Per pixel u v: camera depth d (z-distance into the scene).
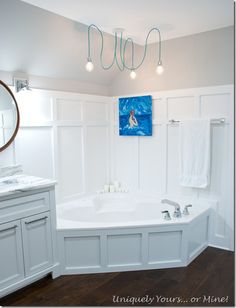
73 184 3.56
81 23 2.75
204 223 3.09
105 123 3.93
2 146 2.76
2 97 2.74
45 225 2.50
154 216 3.46
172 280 2.54
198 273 2.64
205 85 3.14
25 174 3.02
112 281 2.53
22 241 2.33
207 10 2.49
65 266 2.65
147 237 2.67
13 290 2.29
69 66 3.25
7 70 2.80
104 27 2.87
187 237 2.73
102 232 2.62
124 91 3.85
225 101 3.02
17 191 2.23
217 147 3.11
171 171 3.51
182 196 3.44
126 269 2.70
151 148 3.66
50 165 3.27
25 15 2.41
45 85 3.18
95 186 3.86
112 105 3.96
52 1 2.26
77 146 3.58
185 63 3.26
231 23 2.84
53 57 3.00
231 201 3.06
